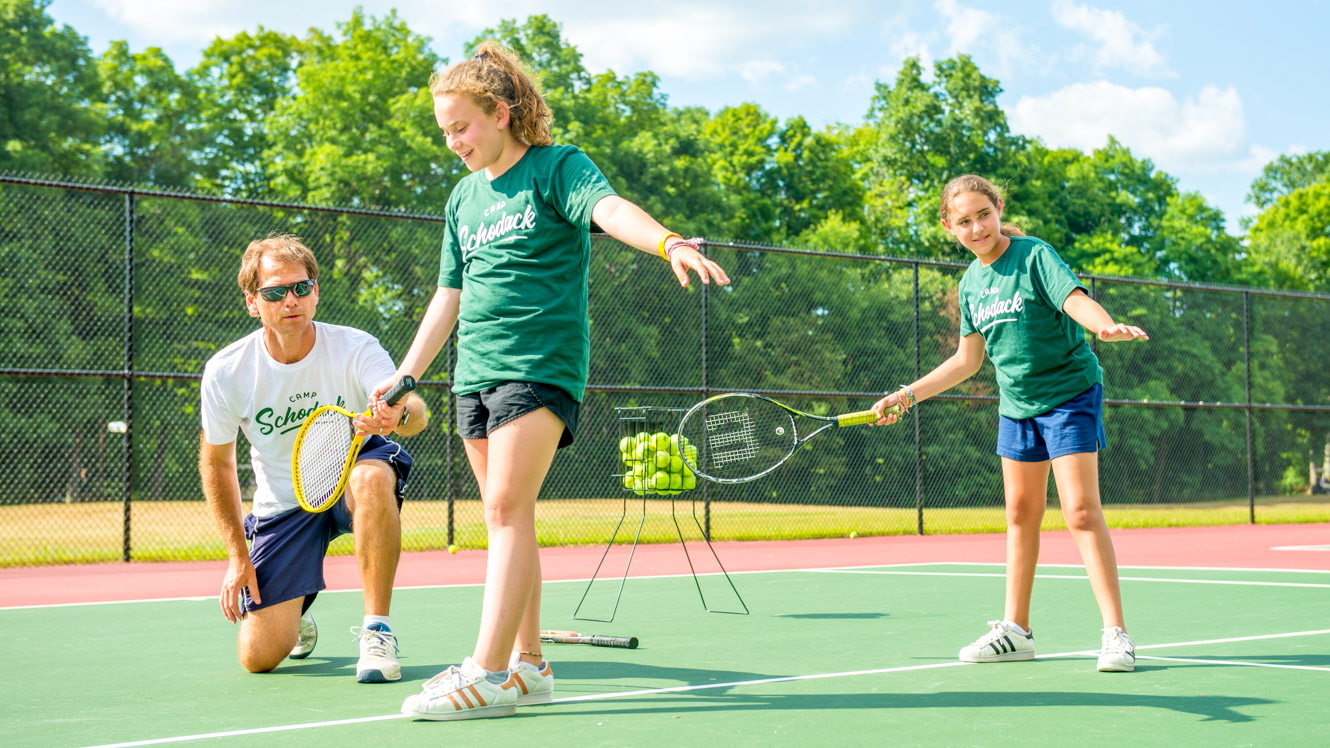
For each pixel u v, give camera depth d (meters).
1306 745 2.32
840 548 10.43
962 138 34.38
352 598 5.75
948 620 4.68
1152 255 37.66
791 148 36.62
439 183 25.14
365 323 16.16
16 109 24.31
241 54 28.97
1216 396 19.58
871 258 12.15
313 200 24.45
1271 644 3.86
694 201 28.00
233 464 3.37
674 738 2.40
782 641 4.07
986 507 18.52
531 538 2.74
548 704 2.83
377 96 26.25
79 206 17.11
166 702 2.92
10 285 16.83
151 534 13.08
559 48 29.05
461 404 2.89
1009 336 3.46
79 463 17.28
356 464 3.37
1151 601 5.30
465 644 4.03
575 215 2.65
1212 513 15.57
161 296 17.58
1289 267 41.09
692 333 17.14
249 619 3.36
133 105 26.28
